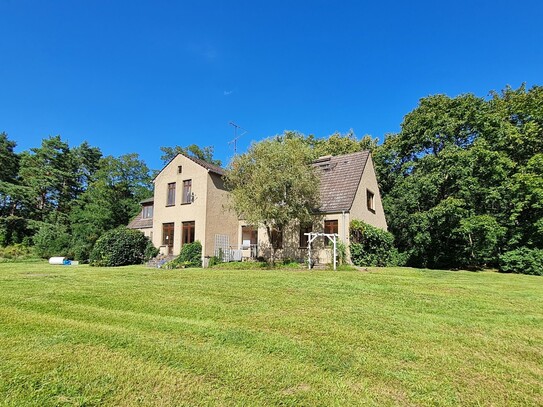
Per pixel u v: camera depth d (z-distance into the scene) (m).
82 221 34.09
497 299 9.02
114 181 39.38
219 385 3.76
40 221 41.91
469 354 4.92
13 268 18.56
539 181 20.98
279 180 17.78
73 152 49.09
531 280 14.69
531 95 24.73
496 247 23.52
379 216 25.78
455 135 26.42
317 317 6.73
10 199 42.06
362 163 23.44
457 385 3.91
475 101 25.91
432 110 27.38
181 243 24.03
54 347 4.78
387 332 5.86
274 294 9.10
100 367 4.14
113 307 7.47
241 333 5.59
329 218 20.75
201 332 5.62
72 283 10.87
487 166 23.30
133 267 20.11
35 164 45.50
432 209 23.77
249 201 18.31
